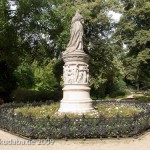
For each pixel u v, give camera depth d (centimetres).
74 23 1542
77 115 1329
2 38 2169
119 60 3466
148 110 1609
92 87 4006
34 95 2964
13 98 2947
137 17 3158
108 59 3334
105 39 3297
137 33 3048
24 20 2427
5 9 2197
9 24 2247
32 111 1573
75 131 1105
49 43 2669
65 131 1106
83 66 1523
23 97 2934
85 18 3045
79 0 3244
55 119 1148
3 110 1562
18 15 2367
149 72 3159
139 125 1199
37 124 1147
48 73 4397
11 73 2938
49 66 4234
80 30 1528
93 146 1026
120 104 2066
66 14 2566
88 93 1526
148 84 4206
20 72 3488
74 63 1507
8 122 1300
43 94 3000
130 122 1173
